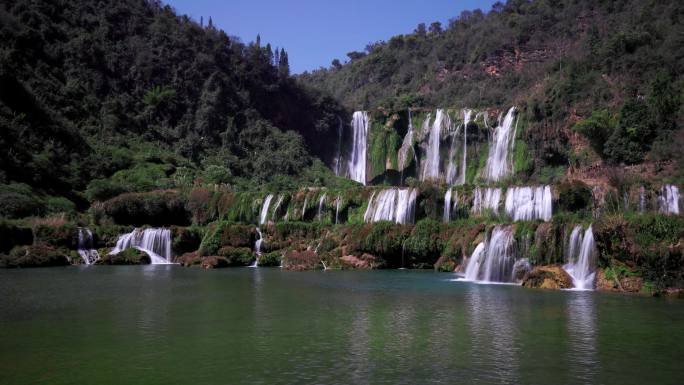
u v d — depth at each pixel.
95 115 93.19
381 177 102.25
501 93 108.44
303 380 16.14
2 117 70.94
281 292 33.22
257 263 52.31
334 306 28.20
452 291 33.78
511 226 40.38
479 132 91.69
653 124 66.69
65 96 90.25
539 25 126.12
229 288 35.03
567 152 78.19
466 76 126.81
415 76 142.25
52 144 75.69
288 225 56.41
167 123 101.69
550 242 37.69
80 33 103.69
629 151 66.56
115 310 26.94
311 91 119.12
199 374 16.77
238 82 114.25
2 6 92.19
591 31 101.88
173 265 52.94
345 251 50.91
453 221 49.75
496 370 17.00
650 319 24.44
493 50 126.44
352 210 59.69
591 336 21.27
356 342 20.42
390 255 49.72
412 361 17.95
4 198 58.03
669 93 67.69
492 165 88.94
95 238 56.75
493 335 21.45
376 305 28.33
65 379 16.34
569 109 79.56
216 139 102.50
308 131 113.44
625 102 69.69
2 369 17.31
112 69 103.44
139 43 109.31
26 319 24.80
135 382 16.06
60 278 40.78
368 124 106.81
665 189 46.88
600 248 35.09
